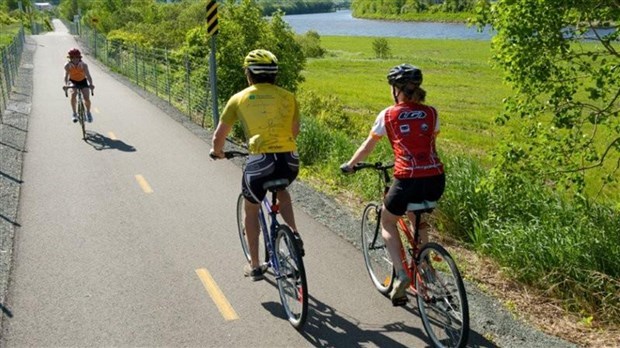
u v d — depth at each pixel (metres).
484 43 75.69
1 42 43.88
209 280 5.88
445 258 4.30
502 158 6.91
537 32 6.44
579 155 6.86
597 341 4.89
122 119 15.66
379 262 6.23
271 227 5.09
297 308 5.04
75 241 6.91
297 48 18.00
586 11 6.31
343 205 8.59
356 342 4.75
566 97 6.74
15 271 6.05
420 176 4.42
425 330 4.77
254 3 17.03
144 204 8.34
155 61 22.83
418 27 129.25
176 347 4.70
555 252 5.91
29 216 7.77
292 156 4.87
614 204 7.25
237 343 4.75
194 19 44.84
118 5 58.00
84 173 10.02
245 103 4.82
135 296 5.54
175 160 11.02
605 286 5.58
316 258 6.45
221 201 8.50
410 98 4.56
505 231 6.57
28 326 4.98
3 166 10.27
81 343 4.74
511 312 5.27
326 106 17.77
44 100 19.02
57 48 45.72
